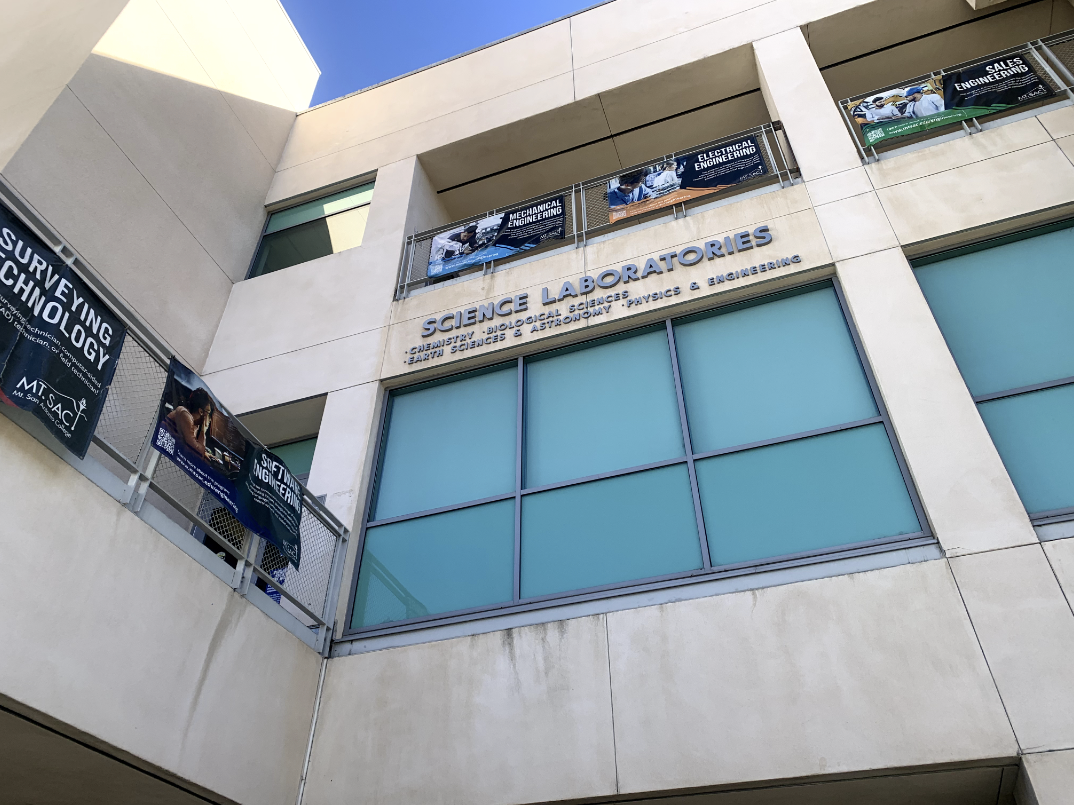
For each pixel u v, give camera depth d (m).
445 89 13.27
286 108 14.23
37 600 4.43
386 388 9.27
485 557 7.40
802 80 9.98
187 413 5.86
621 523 7.09
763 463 6.94
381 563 7.78
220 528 6.83
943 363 6.70
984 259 7.52
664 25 12.00
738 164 9.45
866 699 5.30
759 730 5.41
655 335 8.38
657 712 5.75
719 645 5.90
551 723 5.99
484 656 6.57
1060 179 7.54
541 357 8.77
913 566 5.77
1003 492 5.86
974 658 5.23
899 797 5.29
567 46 12.68
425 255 10.87
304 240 12.11
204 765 5.38
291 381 9.63
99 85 9.54
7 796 5.57
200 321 10.47
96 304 5.30
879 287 7.43
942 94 8.96
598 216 10.08
